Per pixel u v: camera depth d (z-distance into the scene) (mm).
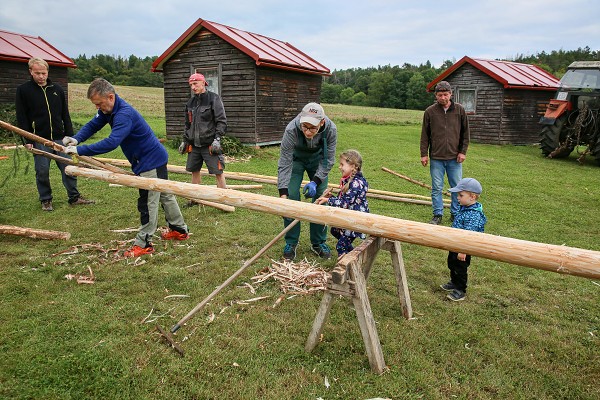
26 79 14539
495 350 3072
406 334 3227
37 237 4977
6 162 9578
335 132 4410
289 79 14203
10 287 3775
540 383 2754
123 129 4184
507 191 8531
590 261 2078
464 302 3818
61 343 2979
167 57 13852
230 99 13289
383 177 9492
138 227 5504
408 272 4426
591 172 11156
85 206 6398
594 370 2891
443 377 2775
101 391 2537
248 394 2559
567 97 12805
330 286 2826
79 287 3846
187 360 2857
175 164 10133
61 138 6277
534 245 2215
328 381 2705
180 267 4344
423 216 6496
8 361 2766
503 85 16781
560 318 3584
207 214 6148
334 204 4008
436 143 6133
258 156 11914
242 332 3188
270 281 4078
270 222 5840
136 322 3285
